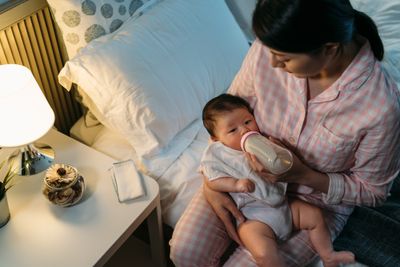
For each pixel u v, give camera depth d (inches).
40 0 51.7
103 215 44.7
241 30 66.1
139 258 61.0
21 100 41.5
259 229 42.0
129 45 50.7
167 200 50.8
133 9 55.5
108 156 51.0
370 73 35.9
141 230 61.9
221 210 44.0
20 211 44.9
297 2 28.6
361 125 37.1
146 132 50.1
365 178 40.9
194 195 49.3
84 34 52.2
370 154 38.3
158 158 51.7
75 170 45.3
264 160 40.2
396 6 67.0
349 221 46.2
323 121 39.3
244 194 43.6
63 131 64.1
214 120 44.9
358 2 69.3
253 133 42.7
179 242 44.1
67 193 43.9
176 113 52.1
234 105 44.8
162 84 51.1
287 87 40.9
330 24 29.6
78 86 52.3
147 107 49.4
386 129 36.2
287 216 43.1
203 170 44.6
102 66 48.7
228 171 43.7
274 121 43.1
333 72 37.0
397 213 45.6
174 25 54.5
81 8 50.9
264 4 30.0
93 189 47.1
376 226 44.5
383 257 41.9
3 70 45.7
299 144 42.0
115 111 49.8
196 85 54.4
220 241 45.4
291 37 29.6
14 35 50.8
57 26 53.3
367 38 35.8
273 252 40.9
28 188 47.2
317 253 44.1
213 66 56.7
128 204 45.7
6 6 48.9
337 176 41.9
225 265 43.8
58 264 40.6
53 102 60.1
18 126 42.3
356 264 42.3
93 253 41.5
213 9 59.2
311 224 43.1
